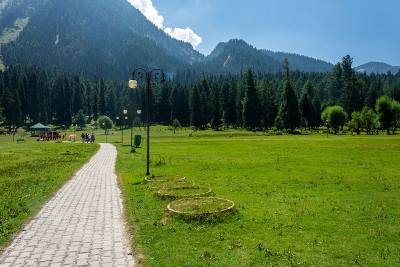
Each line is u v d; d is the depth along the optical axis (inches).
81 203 561.9
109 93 6835.6
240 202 560.4
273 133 4178.2
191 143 2396.7
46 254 341.1
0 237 386.6
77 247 359.9
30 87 5895.7
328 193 643.5
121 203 563.2
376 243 371.9
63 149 1953.7
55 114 6387.8
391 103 4197.8
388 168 998.4
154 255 337.4
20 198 591.5
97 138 3858.3
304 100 4992.6
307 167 1028.5
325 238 385.4
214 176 856.3
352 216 476.7
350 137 3122.5
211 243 369.1
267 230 412.2
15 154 1584.6
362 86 5462.6
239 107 5275.6
